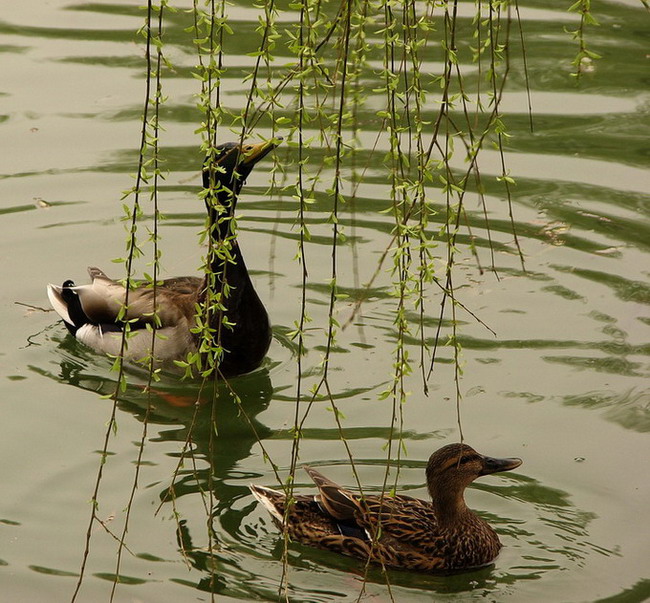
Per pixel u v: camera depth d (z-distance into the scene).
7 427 11.70
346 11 7.04
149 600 9.09
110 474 10.90
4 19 20.73
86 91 18.47
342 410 11.96
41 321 14.05
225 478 10.88
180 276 14.55
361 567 9.89
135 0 21.55
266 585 9.39
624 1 21.08
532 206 15.81
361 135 17.09
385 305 14.02
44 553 9.70
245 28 19.89
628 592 9.23
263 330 12.85
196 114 17.83
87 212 15.80
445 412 11.86
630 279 14.20
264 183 16.61
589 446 11.23
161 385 12.89
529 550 9.87
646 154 16.86
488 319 13.57
